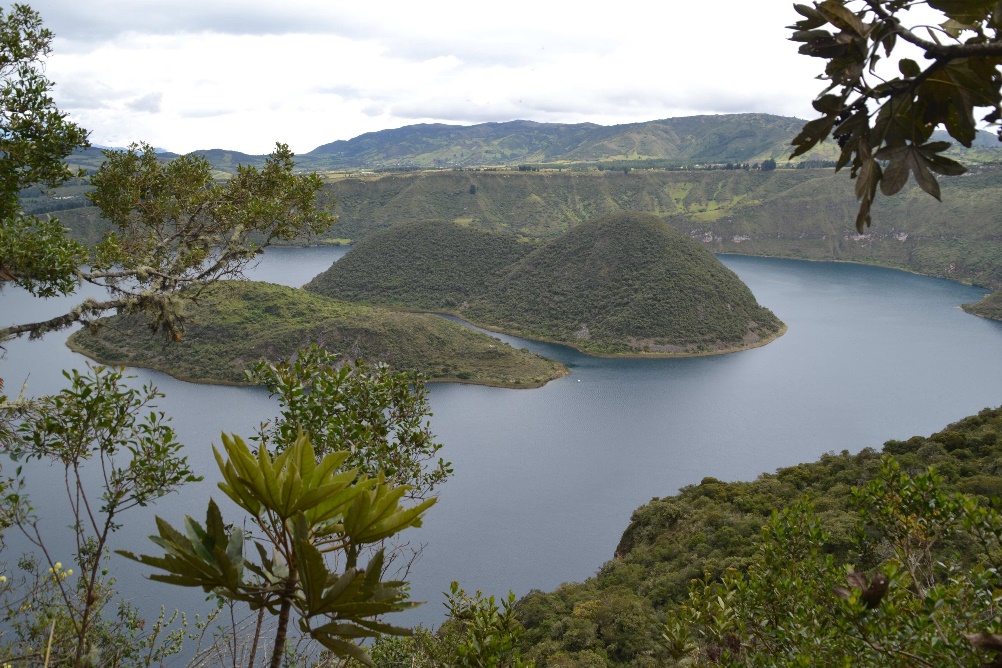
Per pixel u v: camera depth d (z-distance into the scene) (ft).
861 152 6.75
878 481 22.62
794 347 535.60
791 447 341.41
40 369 369.91
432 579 221.25
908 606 20.15
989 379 449.06
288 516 8.83
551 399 406.00
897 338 557.74
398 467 29.71
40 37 35.09
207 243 43.11
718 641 23.18
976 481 101.71
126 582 177.06
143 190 43.06
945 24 6.89
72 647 22.76
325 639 9.16
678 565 117.29
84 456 22.36
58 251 32.83
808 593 22.86
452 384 421.18
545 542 247.50
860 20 6.36
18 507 22.08
